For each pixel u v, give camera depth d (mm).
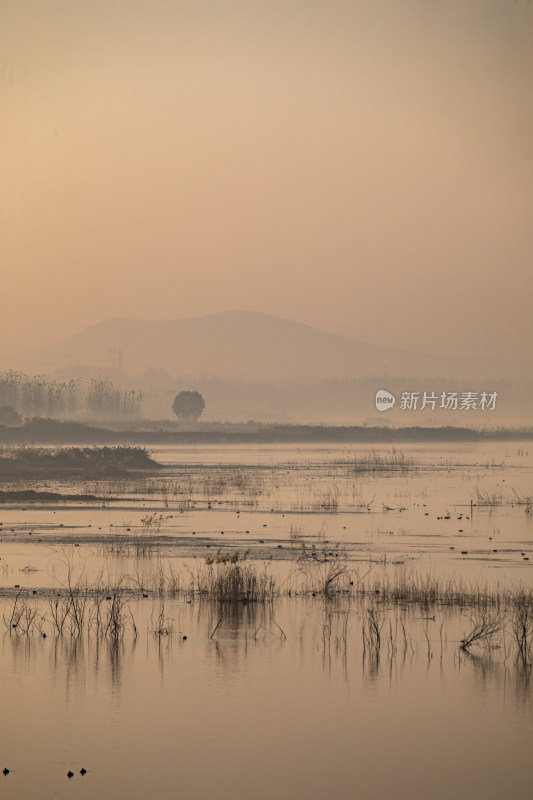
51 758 34531
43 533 87188
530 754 35219
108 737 36469
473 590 61688
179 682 42812
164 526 93312
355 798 31297
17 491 129750
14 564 70188
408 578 65750
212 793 31750
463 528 94188
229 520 99000
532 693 41844
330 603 58406
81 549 77562
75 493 130125
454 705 40188
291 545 81062
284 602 58531
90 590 61250
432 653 47594
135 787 32188
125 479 159875
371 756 34969
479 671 44844
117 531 89000
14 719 38156
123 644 48812
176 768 33750
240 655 47125
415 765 34219
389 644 49219
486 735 36938
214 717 38656
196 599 59125
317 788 32125
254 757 34781
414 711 39500
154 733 36781
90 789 31969
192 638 50062
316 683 42812
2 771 33469
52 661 45906
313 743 36000
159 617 54281
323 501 120500
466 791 32031
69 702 40250
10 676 43531
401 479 163625
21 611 55062
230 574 61844
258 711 39375
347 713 39250
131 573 66938
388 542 83750
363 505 115812
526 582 64500
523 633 49219
